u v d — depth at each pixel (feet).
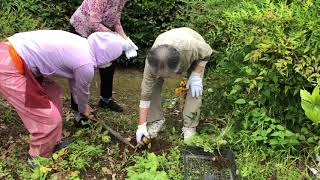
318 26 13.67
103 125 15.11
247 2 17.66
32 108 12.66
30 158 13.73
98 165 13.64
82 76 12.82
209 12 19.44
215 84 16.24
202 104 15.71
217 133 14.64
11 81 12.46
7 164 13.64
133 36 22.34
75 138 14.69
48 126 12.94
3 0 21.57
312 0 14.83
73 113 16.55
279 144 13.71
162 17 22.22
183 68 12.91
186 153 13.78
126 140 14.73
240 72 15.02
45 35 12.72
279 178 13.06
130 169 13.21
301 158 13.70
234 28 16.88
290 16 14.48
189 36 12.94
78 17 15.46
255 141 13.75
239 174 12.96
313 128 14.08
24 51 12.44
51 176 12.84
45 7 22.50
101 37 12.92
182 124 16.16
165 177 12.46
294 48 13.37
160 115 15.06
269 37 13.89
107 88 16.97
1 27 19.76
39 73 12.94
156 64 11.71
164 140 14.96
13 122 15.87
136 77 22.00
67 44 12.62
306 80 13.64
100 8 14.93
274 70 13.73
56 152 13.82
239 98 14.98
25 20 20.89
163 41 12.73
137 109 17.84
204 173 13.07
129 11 22.06
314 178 13.09
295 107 14.14
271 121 14.11
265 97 14.25
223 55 16.88
